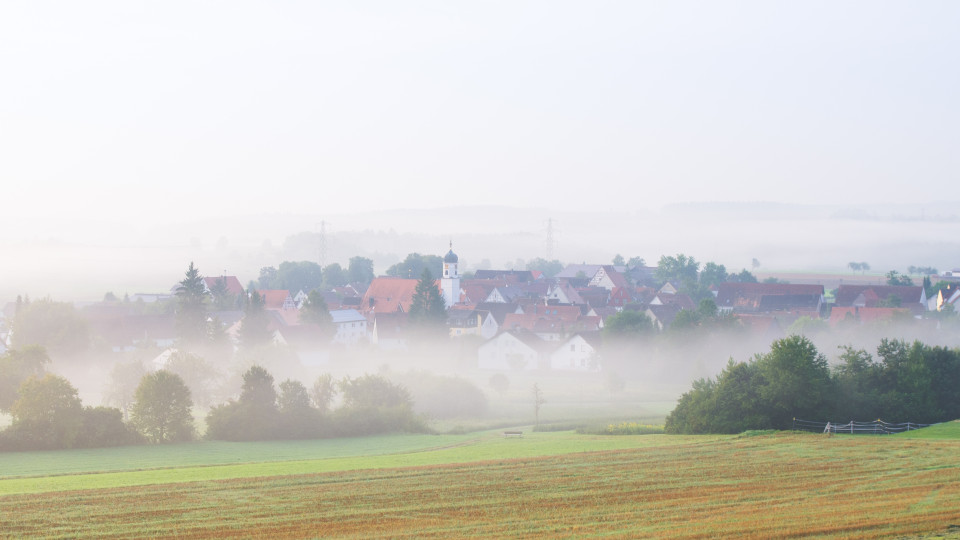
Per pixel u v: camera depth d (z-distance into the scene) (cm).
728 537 4869
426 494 6356
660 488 6338
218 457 8750
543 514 5647
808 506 5550
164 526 5566
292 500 6256
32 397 9288
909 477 6394
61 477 7450
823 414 9369
